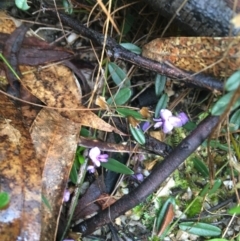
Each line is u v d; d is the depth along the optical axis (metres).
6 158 0.10
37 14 0.13
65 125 0.11
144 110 0.12
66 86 0.11
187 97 0.12
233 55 0.10
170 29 0.12
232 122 0.11
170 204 0.11
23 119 0.10
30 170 0.10
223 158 0.12
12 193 0.09
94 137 0.11
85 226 0.11
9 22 0.12
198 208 0.12
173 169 0.11
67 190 0.11
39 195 0.10
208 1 0.11
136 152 0.12
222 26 0.11
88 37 0.12
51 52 0.12
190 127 0.12
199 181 0.12
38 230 0.09
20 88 0.11
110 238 0.11
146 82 0.12
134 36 0.13
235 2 0.10
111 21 0.12
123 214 0.11
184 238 0.12
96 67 0.12
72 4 0.13
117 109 0.12
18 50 0.11
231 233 0.12
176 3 0.11
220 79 0.11
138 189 0.11
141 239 0.11
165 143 0.12
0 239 0.09
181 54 0.11
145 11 0.13
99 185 0.11
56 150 0.11
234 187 0.11
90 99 0.12
